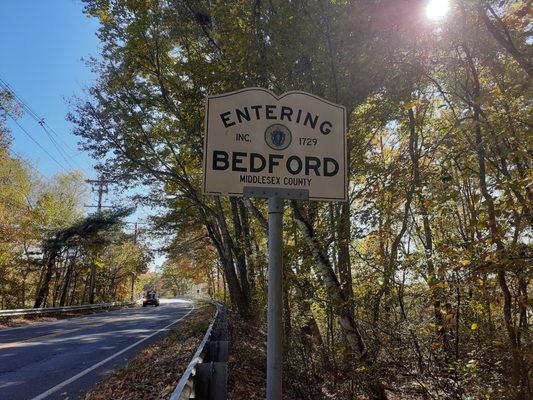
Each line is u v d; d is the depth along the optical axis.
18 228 29.47
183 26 11.02
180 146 16.81
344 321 6.50
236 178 2.67
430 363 5.54
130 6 13.34
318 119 2.81
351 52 6.70
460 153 6.22
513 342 5.28
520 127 5.53
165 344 12.54
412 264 5.79
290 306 6.75
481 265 4.76
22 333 17.58
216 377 4.52
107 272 53.59
